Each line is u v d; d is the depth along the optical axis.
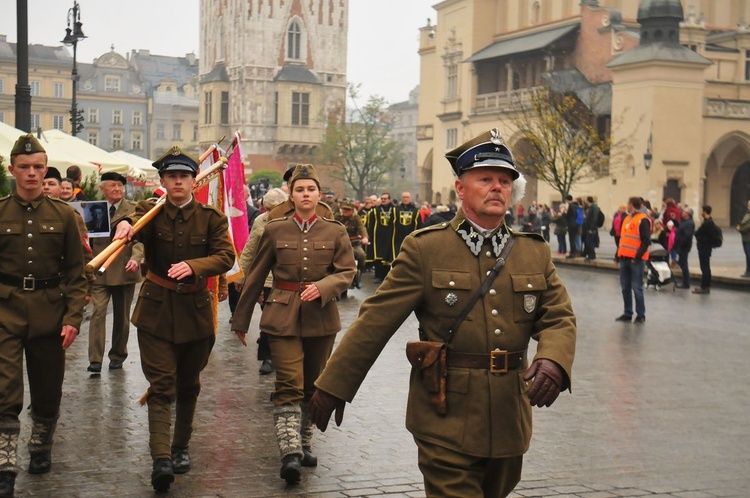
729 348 14.95
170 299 7.49
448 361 4.83
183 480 7.34
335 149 82.06
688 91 53.50
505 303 4.87
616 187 55.25
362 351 4.89
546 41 63.81
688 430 9.27
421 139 80.62
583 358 13.74
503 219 5.02
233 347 14.21
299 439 7.48
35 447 7.42
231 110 89.56
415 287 4.89
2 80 111.94
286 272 8.02
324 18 90.12
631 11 67.56
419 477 7.48
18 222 7.14
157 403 7.29
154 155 120.75
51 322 7.16
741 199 62.59
